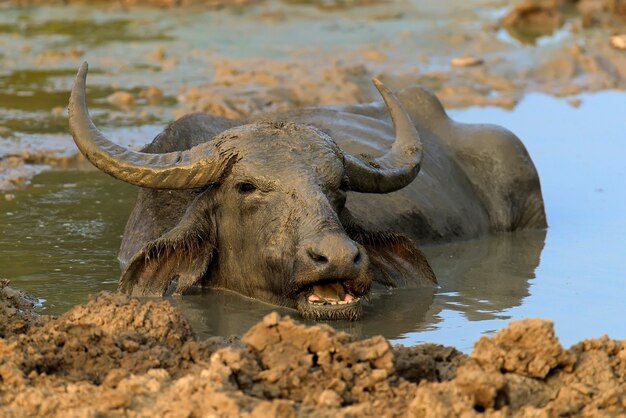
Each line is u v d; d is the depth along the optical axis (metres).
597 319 24.72
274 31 63.03
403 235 27.23
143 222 28.86
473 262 29.73
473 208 33.19
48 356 20.06
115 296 22.02
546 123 45.03
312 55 57.22
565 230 32.94
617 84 52.50
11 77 51.97
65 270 28.12
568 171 38.28
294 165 25.50
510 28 63.53
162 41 60.66
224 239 26.72
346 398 18.50
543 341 18.97
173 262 26.67
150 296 26.39
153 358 19.86
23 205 33.84
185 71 53.88
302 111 33.84
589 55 56.00
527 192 34.06
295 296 25.20
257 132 26.30
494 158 34.25
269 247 25.34
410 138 28.94
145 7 69.88
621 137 42.75
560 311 25.31
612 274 28.39
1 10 68.50
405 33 61.84
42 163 38.88
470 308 25.64
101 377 19.73
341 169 25.84
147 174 26.09
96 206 33.94
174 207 28.50
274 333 19.50
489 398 18.03
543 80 53.09
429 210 31.52
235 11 69.06
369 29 63.41
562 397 18.61
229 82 51.00
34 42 60.03
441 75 52.94
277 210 25.25
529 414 17.91
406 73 53.16
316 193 25.00
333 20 66.12
